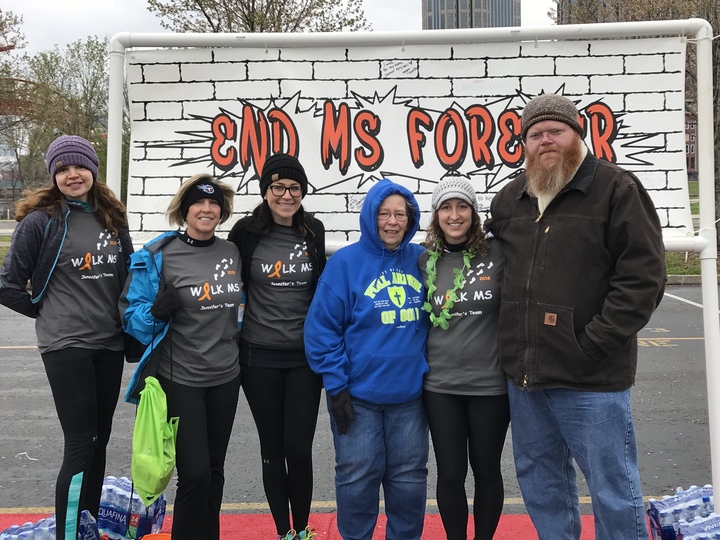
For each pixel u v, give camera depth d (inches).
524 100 139.7
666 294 491.8
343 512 119.3
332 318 116.3
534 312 103.6
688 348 315.0
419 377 115.9
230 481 171.6
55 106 1101.1
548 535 112.9
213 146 143.7
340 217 143.6
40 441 201.0
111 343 118.0
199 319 113.5
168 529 143.7
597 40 137.6
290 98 142.1
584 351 99.6
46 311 114.3
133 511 130.0
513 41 138.5
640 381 259.0
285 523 126.3
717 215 560.4
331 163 142.9
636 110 137.8
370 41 138.3
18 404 239.9
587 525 140.3
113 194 120.6
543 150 102.1
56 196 115.3
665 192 137.8
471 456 117.0
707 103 128.6
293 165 118.6
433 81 140.6
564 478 113.8
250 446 196.2
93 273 115.0
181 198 115.7
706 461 179.9
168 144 143.9
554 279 102.0
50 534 117.1
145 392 108.4
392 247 119.0
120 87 139.3
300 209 124.5
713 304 127.9
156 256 114.0
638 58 137.0
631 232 96.8
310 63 141.8
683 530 117.4
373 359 114.7
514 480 171.6
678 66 136.0
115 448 196.1
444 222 114.0
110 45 138.8
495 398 114.2
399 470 119.1
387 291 116.3
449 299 113.3
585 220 100.7
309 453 122.6
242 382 123.6
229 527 142.9
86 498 122.6
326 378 115.2
